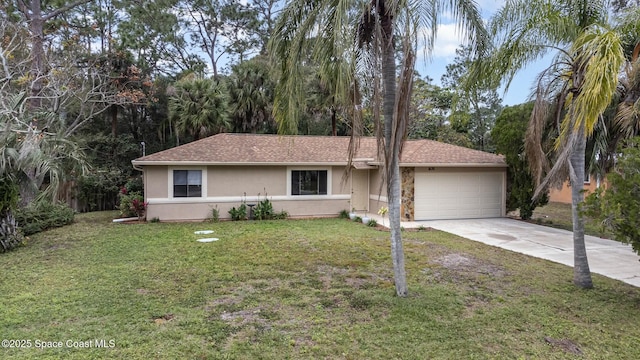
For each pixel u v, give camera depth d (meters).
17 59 15.45
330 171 16.02
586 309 5.83
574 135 6.48
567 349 4.58
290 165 15.43
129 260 8.45
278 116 6.54
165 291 6.43
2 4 15.68
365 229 12.73
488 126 27.52
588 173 12.04
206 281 7.00
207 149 15.11
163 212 14.17
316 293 6.40
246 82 22.09
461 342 4.68
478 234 12.12
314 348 4.49
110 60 20.64
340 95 6.00
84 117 19.59
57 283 6.80
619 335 4.97
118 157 22.59
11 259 8.53
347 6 5.27
